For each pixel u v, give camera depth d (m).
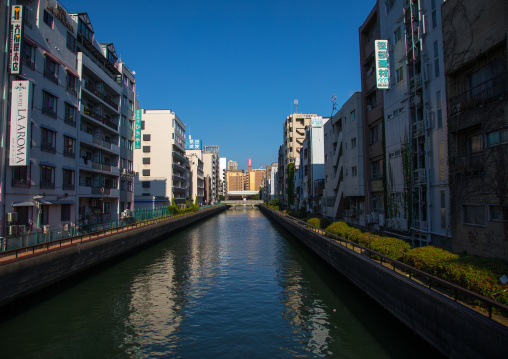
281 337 10.60
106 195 32.31
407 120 18.23
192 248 29.47
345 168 30.00
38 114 21.11
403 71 18.78
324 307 13.27
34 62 20.75
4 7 17.83
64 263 15.76
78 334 10.82
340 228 21.47
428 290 8.56
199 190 93.94
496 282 7.81
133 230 25.62
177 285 16.81
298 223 34.69
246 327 11.44
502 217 10.45
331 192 36.00
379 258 13.58
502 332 5.95
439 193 14.97
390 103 20.69
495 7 10.84
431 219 15.60
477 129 12.27
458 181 12.77
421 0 16.45
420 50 16.22
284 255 25.62
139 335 10.79
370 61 25.31
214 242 33.53
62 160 24.16
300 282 17.22
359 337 10.35
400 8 19.11
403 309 9.88
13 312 12.62
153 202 54.72
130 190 41.53
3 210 17.62
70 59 25.72
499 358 5.98
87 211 30.03
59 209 23.72
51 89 22.69
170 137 58.00
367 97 26.08
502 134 10.65
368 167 25.44
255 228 49.44
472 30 11.98
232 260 23.59
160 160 57.69
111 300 14.33
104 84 33.50
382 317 11.79
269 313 12.77
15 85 17.94
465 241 12.29
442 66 14.77
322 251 21.47
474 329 6.67
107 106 33.28
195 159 85.62
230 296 14.95
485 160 11.20
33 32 20.77
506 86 10.41
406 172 18.17
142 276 18.67
